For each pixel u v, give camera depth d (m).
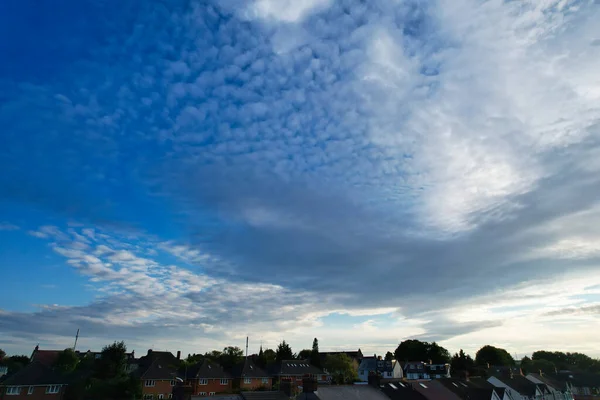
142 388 76.88
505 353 176.25
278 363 118.19
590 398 131.12
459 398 65.88
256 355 141.62
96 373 77.69
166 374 87.75
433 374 150.88
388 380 66.31
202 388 91.38
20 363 116.81
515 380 112.75
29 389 64.12
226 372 100.94
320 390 41.81
